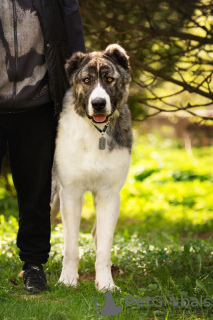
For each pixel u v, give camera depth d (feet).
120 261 18.88
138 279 16.79
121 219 35.01
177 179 52.13
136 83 22.89
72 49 15.14
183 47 23.06
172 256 18.44
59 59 14.32
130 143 15.70
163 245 21.84
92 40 24.73
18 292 14.75
